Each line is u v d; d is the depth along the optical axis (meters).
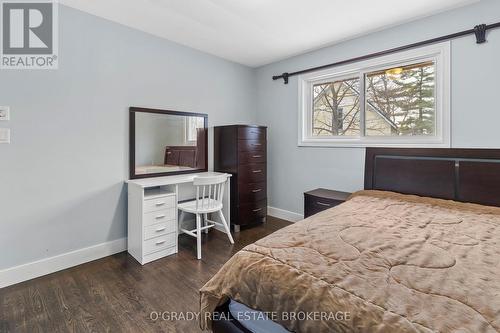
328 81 3.31
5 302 1.79
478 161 2.10
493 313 0.71
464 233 1.40
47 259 2.19
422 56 2.50
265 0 2.15
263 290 1.00
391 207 1.97
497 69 2.11
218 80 3.52
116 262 2.41
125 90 2.62
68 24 2.24
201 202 2.91
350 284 0.88
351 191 3.04
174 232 2.59
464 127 2.28
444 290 0.83
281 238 1.28
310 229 1.42
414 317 0.71
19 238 2.06
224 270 1.18
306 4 2.21
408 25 2.55
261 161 3.54
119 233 2.64
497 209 1.84
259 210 3.52
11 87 2.00
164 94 2.93
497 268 0.99
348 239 1.27
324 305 0.83
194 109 3.25
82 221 2.39
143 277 2.13
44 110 2.14
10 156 2.00
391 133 2.80
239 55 3.47
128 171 2.67
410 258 1.07
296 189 3.60
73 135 2.30
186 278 2.12
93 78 2.40
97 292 1.91
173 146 3.03
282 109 3.71
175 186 2.62
